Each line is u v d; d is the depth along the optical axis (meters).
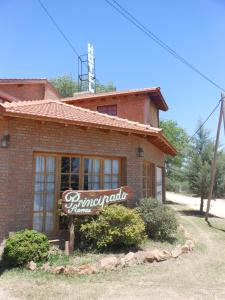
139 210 11.57
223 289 7.67
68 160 10.90
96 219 10.10
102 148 11.52
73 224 9.70
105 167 11.83
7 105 9.80
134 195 12.28
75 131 10.90
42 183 10.28
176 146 42.59
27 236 8.81
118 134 12.04
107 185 11.80
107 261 8.73
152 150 15.58
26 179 9.75
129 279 8.05
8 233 9.28
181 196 43.00
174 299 6.97
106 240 9.59
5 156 9.51
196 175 24.67
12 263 8.54
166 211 11.86
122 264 8.86
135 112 19.62
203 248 11.70
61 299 6.82
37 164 10.23
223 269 9.30
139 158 12.66
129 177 12.21
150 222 11.36
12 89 21.09
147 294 7.20
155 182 16.23
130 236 9.73
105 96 20.02
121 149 12.06
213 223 19.02
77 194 9.68
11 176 9.48
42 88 22.98
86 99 20.64
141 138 12.84
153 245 10.74
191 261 9.89
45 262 8.70
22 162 9.72
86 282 7.76
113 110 20.39
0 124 9.64
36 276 7.98
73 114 11.32
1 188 9.41
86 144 11.12
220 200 39.25
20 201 9.59
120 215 9.82
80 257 9.20
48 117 9.63
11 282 7.61
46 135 10.27
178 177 28.64
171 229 11.64
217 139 19.59
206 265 9.60
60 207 10.10
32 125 10.01
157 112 22.59
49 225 10.32
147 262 9.35
